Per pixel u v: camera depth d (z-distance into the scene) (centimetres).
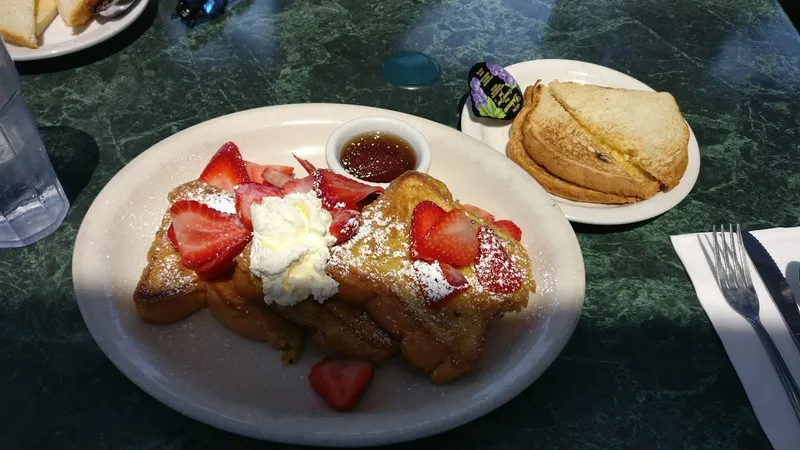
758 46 48
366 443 23
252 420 23
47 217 32
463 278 28
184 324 28
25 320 29
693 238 33
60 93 39
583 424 27
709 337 30
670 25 49
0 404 26
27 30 38
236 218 28
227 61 42
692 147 38
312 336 28
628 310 31
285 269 26
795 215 36
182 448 25
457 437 26
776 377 28
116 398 26
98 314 26
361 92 41
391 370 27
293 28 45
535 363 26
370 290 27
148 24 44
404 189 31
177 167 33
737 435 27
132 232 31
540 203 32
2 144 29
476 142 35
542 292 29
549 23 48
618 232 35
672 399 28
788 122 42
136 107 39
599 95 39
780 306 30
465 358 26
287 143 36
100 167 35
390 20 47
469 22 48
